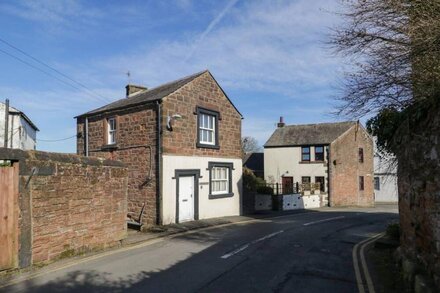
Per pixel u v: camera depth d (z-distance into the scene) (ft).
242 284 26.53
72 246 34.53
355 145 130.11
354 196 127.85
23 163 29.27
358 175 130.93
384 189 151.43
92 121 71.97
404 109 28.66
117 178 40.78
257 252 37.73
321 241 44.65
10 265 28.09
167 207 59.72
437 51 22.06
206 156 67.87
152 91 73.87
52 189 32.14
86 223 36.24
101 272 29.40
